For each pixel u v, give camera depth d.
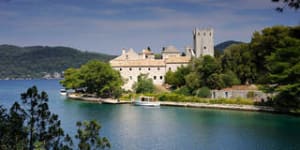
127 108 97.12
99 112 86.75
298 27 78.62
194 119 73.44
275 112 81.88
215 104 94.31
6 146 16.27
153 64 138.25
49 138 17.61
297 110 76.94
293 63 75.62
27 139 17.00
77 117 76.44
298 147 46.41
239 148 46.41
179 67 130.12
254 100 90.94
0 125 16.56
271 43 101.94
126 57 159.62
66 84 140.38
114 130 60.16
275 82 78.00
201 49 154.50
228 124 65.88
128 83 137.88
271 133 56.25
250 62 104.56
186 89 108.50
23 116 17.53
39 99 18.31
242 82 105.69
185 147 47.34
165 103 103.50
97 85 122.56
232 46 112.44
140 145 48.53
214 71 106.06
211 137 53.72
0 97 133.12
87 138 18.27
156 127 63.16
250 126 63.31
